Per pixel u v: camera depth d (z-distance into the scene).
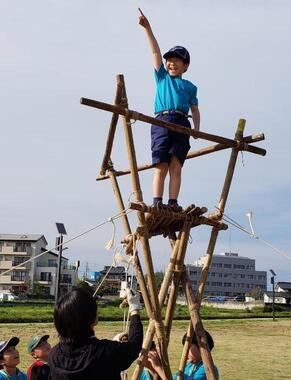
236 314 51.97
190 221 5.03
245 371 16.55
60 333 3.24
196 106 5.54
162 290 4.95
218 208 5.50
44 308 48.44
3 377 6.04
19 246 82.00
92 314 3.27
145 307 4.82
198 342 4.87
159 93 5.42
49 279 82.62
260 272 128.62
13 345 6.18
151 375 5.14
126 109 4.79
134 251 4.86
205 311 55.97
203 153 5.89
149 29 5.47
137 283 4.86
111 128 5.26
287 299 89.31
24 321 34.03
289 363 18.62
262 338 28.48
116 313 40.00
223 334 30.41
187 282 5.08
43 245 85.56
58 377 3.19
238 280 126.00
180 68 5.50
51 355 3.32
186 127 5.19
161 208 4.80
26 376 6.32
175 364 15.71
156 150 5.23
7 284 80.94
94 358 3.14
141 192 4.86
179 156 5.22
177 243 5.05
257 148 5.74
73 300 3.23
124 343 3.32
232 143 5.57
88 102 4.59
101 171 5.86
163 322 4.79
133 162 4.85
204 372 5.13
